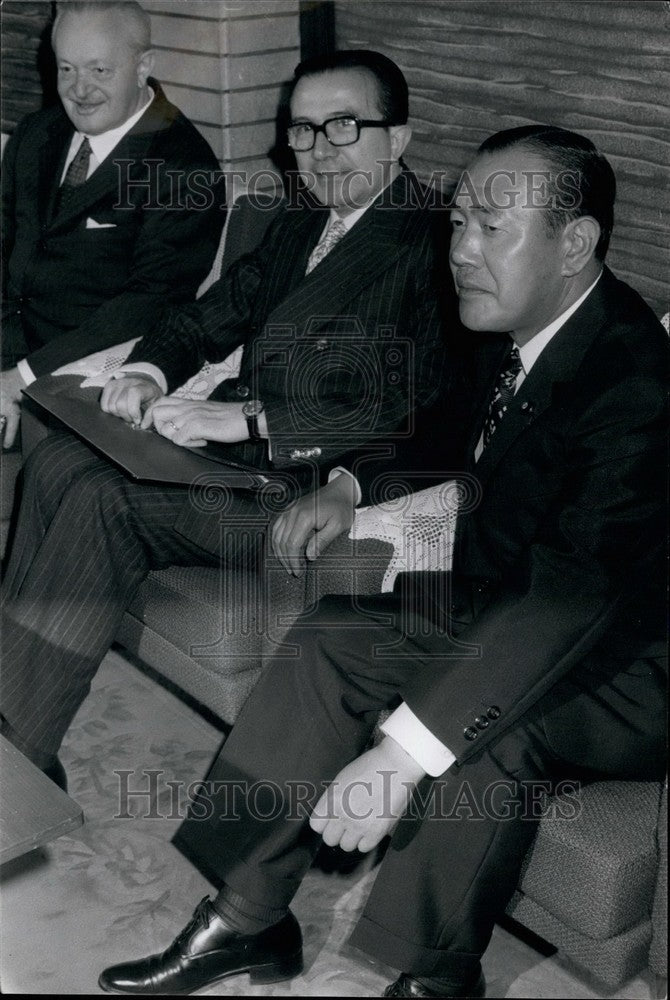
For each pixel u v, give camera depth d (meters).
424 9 2.06
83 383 1.99
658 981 1.37
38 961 1.49
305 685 1.40
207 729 1.97
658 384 1.35
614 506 1.33
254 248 2.14
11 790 1.30
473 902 1.30
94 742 1.93
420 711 1.30
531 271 1.38
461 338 1.71
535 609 1.30
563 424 1.39
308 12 2.25
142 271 2.20
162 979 1.43
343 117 1.76
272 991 1.45
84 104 2.19
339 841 1.35
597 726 1.34
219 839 1.41
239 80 2.31
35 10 2.54
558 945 1.41
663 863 1.33
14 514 2.00
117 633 1.73
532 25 1.91
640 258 1.86
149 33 2.21
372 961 1.49
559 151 1.37
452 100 2.08
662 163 1.79
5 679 1.69
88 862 1.68
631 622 1.37
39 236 2.28
